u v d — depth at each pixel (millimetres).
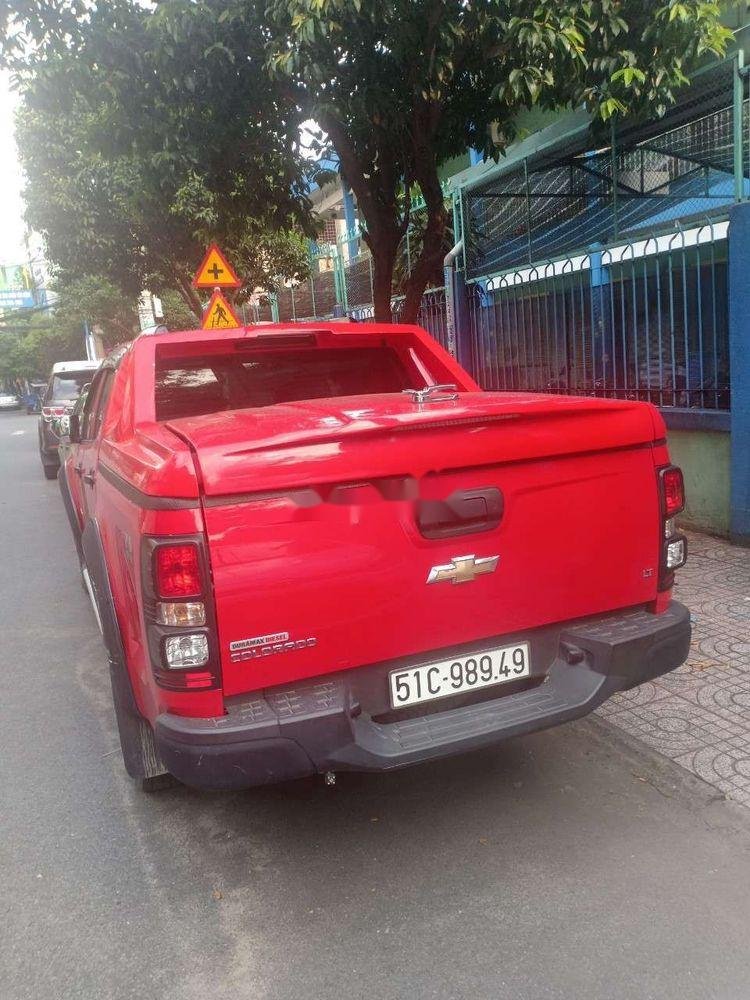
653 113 6051
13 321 51375
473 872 2758
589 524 2738
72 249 13703
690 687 3914
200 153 6949
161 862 2932
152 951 2482
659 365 6453
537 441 2602
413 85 6148
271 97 6625
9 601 6516
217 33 5941
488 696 2715
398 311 10961
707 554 5789
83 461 4504
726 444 5965
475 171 9945
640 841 2869
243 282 14484
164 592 2248
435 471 2467
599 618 2859
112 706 4352
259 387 3967
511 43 5383
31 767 3705
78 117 11539
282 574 2316
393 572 2449
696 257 5977
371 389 4176
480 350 8930
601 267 6867
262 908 2648
